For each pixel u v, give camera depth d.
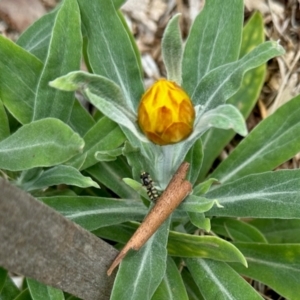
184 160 0.17
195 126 0.14
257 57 0.14
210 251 0.16
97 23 0.18
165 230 0.16
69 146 0.14
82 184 0.16
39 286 0.16
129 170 0.19
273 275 0.18
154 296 0.16
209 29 0.18
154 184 0.17
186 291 0.18
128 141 0.16
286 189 0.17
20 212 0.12
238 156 0.19
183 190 0.15
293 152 0.19
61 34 0.16
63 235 0.13
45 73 0.16
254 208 0.17
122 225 0.18
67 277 0.14
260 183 0.17
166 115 0.13
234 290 0.17
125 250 0.15
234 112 0.13
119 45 0.18
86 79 0.13
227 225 0.19
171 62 0.15
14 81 0.18
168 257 0.18
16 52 0.18
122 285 0.15
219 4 0.18
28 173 0.17
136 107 0.18
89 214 0.17
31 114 0.18
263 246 0.18
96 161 0.18
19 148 0.15
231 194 0.17
